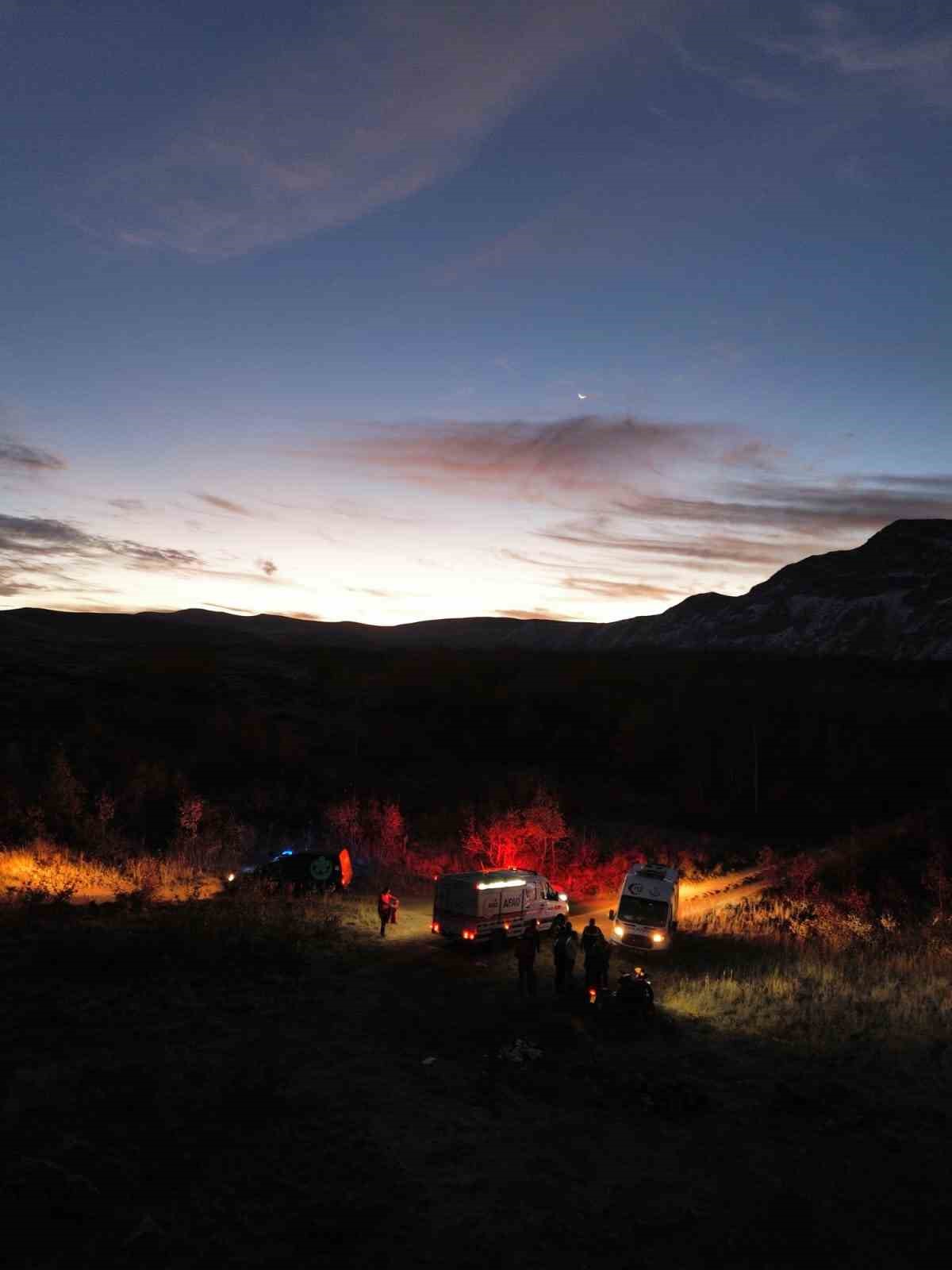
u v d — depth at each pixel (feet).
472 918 83.56
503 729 316.40
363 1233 30.14
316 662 414.21
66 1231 28.68
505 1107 43.45
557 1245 30.32
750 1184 35.76
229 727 256.11
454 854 159.43
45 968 62.69
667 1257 29.86
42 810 140.26
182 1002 57.67
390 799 210.38
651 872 98.78
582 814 220.23
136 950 67.97
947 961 79.30
